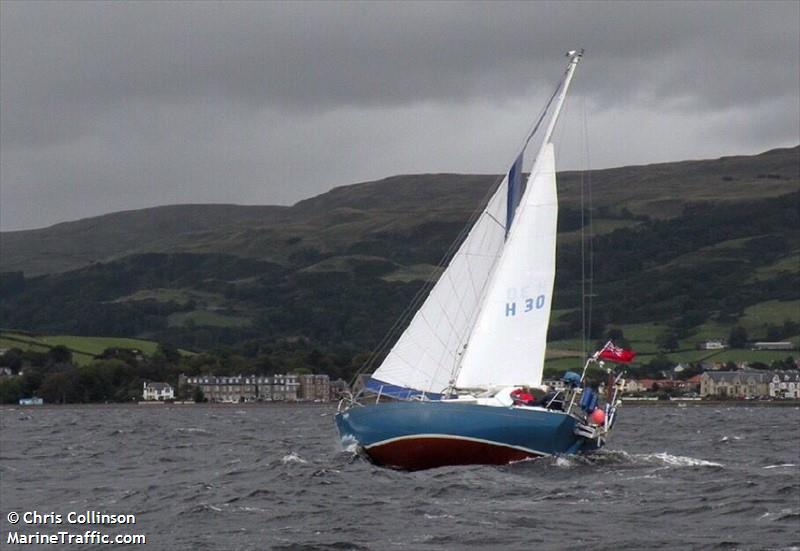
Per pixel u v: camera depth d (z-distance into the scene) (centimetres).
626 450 12231
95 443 14475
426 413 7900
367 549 5375
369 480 7650
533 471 7900
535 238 8244
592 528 5912
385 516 6262
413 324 8344
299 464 9025
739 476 8162
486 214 8394
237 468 9169
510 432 7981
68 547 5625
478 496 6962
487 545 5469
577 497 6944
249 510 6556
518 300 8212
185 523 6203
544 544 5484
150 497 7375
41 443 14600
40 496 7712
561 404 8600
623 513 6372
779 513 6412
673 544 5484
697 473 8288
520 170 8419
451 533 5759
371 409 8069
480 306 8319
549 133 8331
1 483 8688
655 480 7769
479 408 7912
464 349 8225
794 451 12456
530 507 6575
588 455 8812
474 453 7962
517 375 8200
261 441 14250
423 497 6956
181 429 19225
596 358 8838
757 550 5325
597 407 8844
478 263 8356
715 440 14888
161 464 10350
